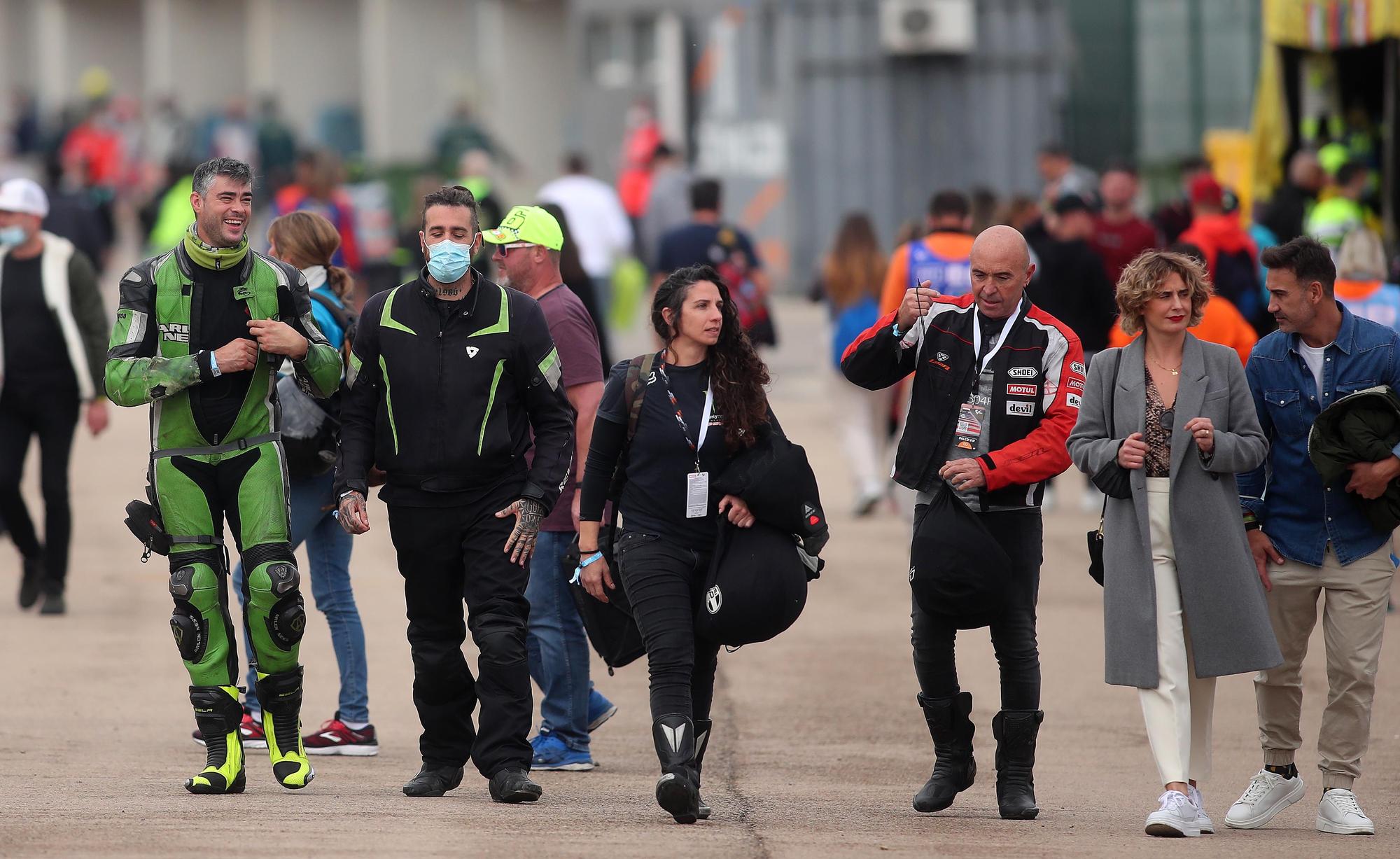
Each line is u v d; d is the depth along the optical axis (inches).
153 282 921.5
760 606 876.0
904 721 1203.2
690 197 1819.6
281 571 924.0
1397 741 1150.3
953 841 850.8
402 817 876.0
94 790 956.6
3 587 1626.5
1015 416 905.5
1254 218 2175.2
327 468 1064.8
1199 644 885.2
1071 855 820.6
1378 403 902.4
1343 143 2263.8
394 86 5940.0
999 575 886.4
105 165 4722.0
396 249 2534.5
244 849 790.5
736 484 882.1
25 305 1464.1
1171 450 889.5
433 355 917.8
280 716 959.6
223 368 909.2
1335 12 2112.5
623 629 946.1
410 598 945.5
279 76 6333.7
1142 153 3892.7
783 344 3218.5
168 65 6599.4
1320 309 922.7
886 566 1711.4
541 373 930.7
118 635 1435.8
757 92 3686.0
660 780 862.5
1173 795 878.4
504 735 929.5
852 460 1931.6
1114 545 900.0
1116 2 3875.5
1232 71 3843.5
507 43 5871.1
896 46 3491.6
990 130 3535.9
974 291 913.5
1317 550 917.8
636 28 3937.0
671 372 902.4
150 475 938.1
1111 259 1841.8
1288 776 938.7
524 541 924.0
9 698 1224.8
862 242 1865.2
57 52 6953.7
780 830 876.0
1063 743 1151.6
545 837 831.7
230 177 916.0
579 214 2576.3
